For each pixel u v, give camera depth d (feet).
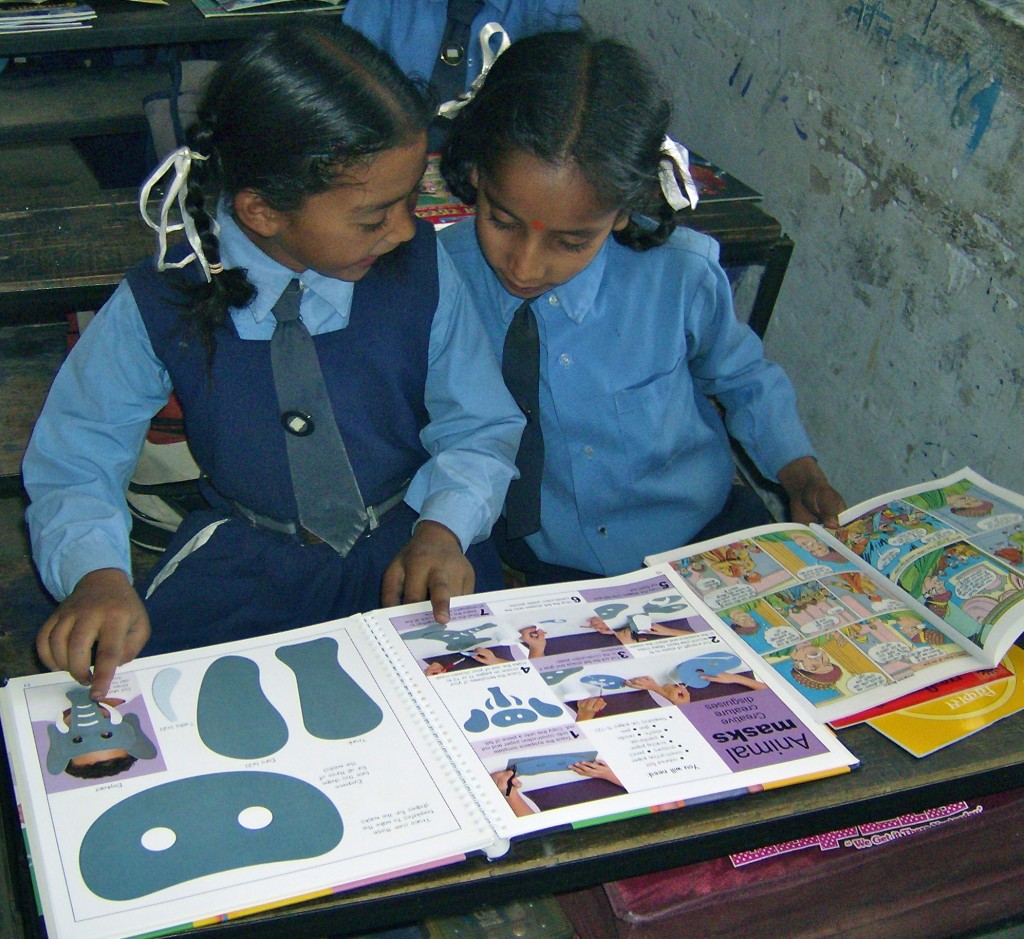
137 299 3.68
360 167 3.16
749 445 4.82
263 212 3.37
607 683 2.99
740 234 5.38
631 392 4.48
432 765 2.67
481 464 3.95
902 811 2.86
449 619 3.21
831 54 5.74
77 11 8.31
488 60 4.43
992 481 5.06
